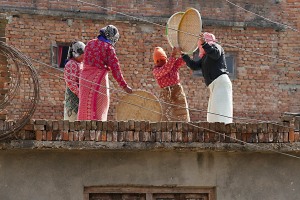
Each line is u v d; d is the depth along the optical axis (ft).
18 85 53.26
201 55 58.13
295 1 100.37
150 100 56.54
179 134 52.90
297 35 100.73
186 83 96.84
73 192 52.70
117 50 95.61
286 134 53.83
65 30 94.32
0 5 92.84
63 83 93.40
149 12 96.32
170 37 59.36
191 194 54.24
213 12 98.07
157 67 58.95
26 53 93.40
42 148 51.72
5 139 51.31
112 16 95.30
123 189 53.42
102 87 55.77
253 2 99.30
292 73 100.32
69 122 51.96
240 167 54.44
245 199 54.29
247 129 53.52
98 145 52.11
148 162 53.57
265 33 99.50
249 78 99.19
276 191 54.60
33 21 93.56
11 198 52.13
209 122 53.21
